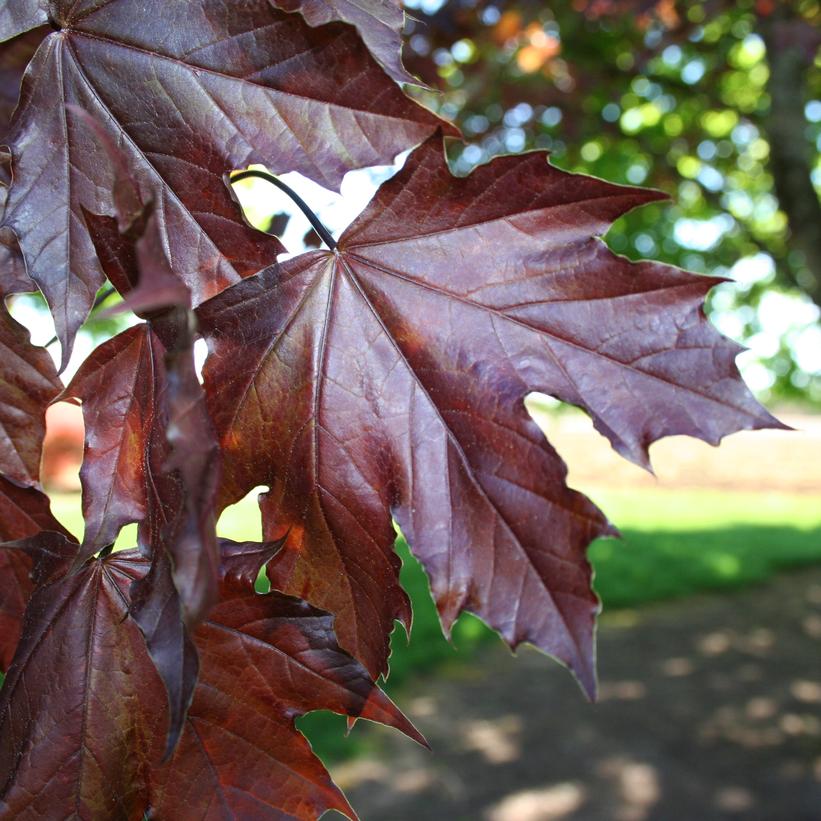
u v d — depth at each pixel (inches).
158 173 8.4
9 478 9.6
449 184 8.7
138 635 9.1
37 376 9.7
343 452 9.0
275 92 8.2
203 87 8.3
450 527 8.9
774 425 8.5
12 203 8.2
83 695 9.0
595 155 71.0
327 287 8.9
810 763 56.9
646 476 206.1
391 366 9.0
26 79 8.2
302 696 8.9
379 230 8.9
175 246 8.4
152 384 7.9
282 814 9.0
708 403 8.6
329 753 55.9
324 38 8.0
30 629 8.8
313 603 9.2
